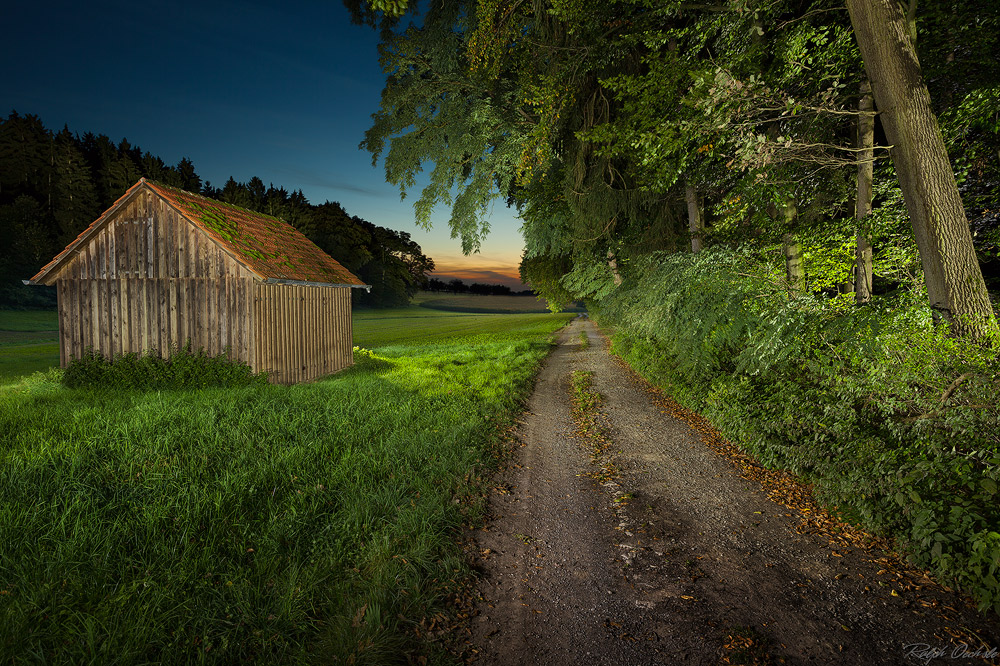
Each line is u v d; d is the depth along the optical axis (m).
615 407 10.41
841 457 4.88
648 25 9.37
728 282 8.10
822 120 7.44
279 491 4.85
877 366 4.90
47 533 3.66
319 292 14.95
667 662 2.83
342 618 3.00
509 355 20.67
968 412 3.86
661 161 7.12
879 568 3.80
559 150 14.45
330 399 9.19
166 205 11.91
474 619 3.26
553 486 5.85
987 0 6.01
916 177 4.95
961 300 4.75
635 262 14.97
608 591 3.60
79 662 2.54
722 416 7.43
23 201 67.50
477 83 14.64
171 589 3.15
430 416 8.22
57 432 6.45
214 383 11.13
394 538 4.04
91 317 12.16
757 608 3.34
